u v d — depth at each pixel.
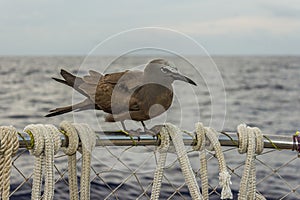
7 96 26.55
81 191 2.35
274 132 16.14
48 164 2.26
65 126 2.31
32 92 28.64
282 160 9.29
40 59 87.50
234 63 95.50
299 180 7.64
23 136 2.23
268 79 47.25
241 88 36.09
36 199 2.27
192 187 2.40
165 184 6.19
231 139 2.65
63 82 2.12
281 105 25.20
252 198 2.74
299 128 17.03
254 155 2.69
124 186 5.98
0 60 90.12
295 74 57.38
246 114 20.88
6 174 2.13
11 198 5.78
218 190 6.70
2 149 2.12
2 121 17.19
